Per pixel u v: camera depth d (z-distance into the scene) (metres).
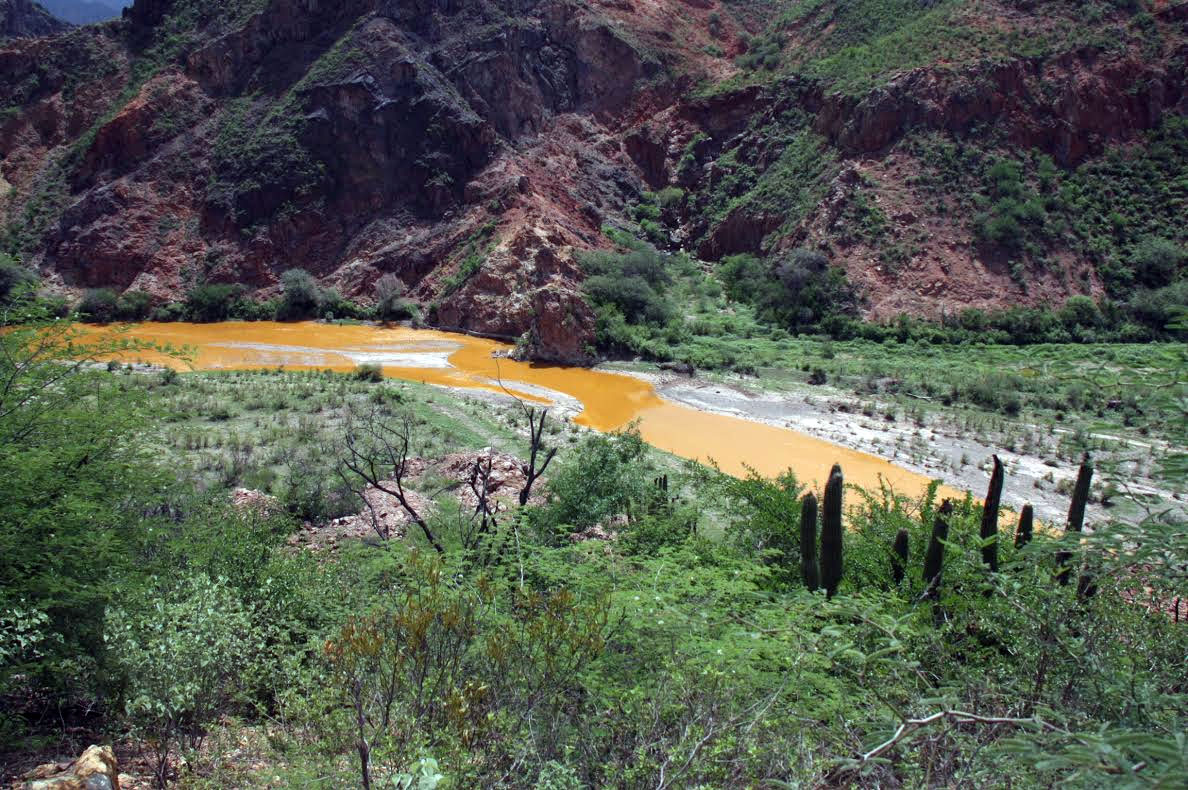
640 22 84.31
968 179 57.44
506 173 65.25
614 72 80.19
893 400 38.50
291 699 7.33
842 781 5.20
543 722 5.82
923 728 4.03
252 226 65.31
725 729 5.23
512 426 33.12
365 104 67.88
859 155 61.88
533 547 10.51
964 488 27.27
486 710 5.71
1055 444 31.22
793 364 44.47
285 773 6.05
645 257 56.22
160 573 9.59
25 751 6.96
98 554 8.45
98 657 7.79
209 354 47.50
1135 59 61.12
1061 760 3.00
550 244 55.53
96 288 62.28
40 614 7.10
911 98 61.06
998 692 5.39
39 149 73.94
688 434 34.00
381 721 5.74
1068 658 5.74
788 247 59.41
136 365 41.38
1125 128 60.12
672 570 8.59
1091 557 5.02
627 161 76.56
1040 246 54.16
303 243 65.44
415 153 67.25
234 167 67.69
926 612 8.37
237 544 11.10
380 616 6.73
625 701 5.93
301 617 10.16
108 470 9.50
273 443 28.27
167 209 66.75
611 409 37.84
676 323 50.69
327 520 20.58
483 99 71.50
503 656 6.04
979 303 51.69
